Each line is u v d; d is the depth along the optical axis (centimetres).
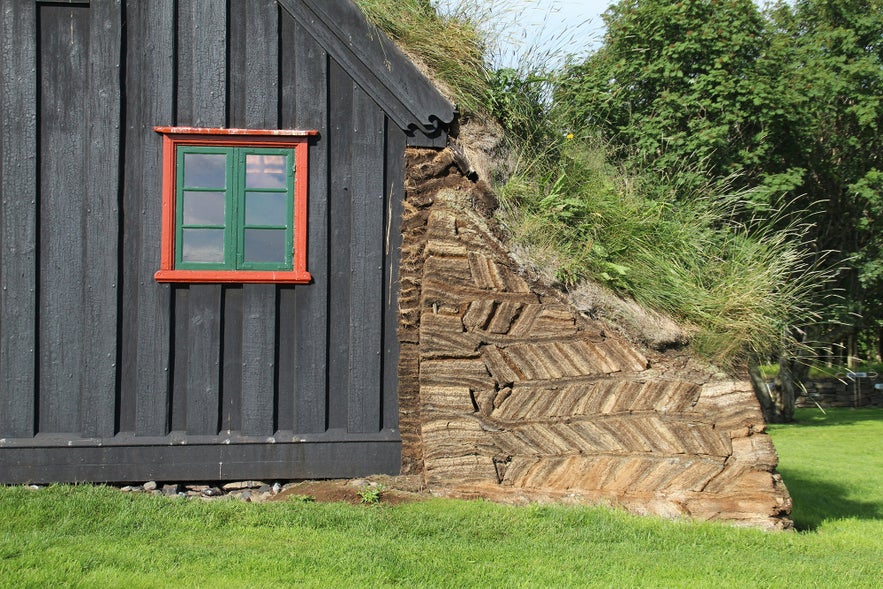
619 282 714
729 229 834
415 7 810
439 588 476
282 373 703
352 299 708
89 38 695
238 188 702
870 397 2439
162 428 690
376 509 637
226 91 703
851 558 592
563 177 755
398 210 716
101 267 690
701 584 497
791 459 1288
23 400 683
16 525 580
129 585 464
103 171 692
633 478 668
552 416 678
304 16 709
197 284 696
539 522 618
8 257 685
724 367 688
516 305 685
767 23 1619
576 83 929
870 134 1880
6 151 687
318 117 711
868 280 1873
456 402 680
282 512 618
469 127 749
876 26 1858
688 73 1519
